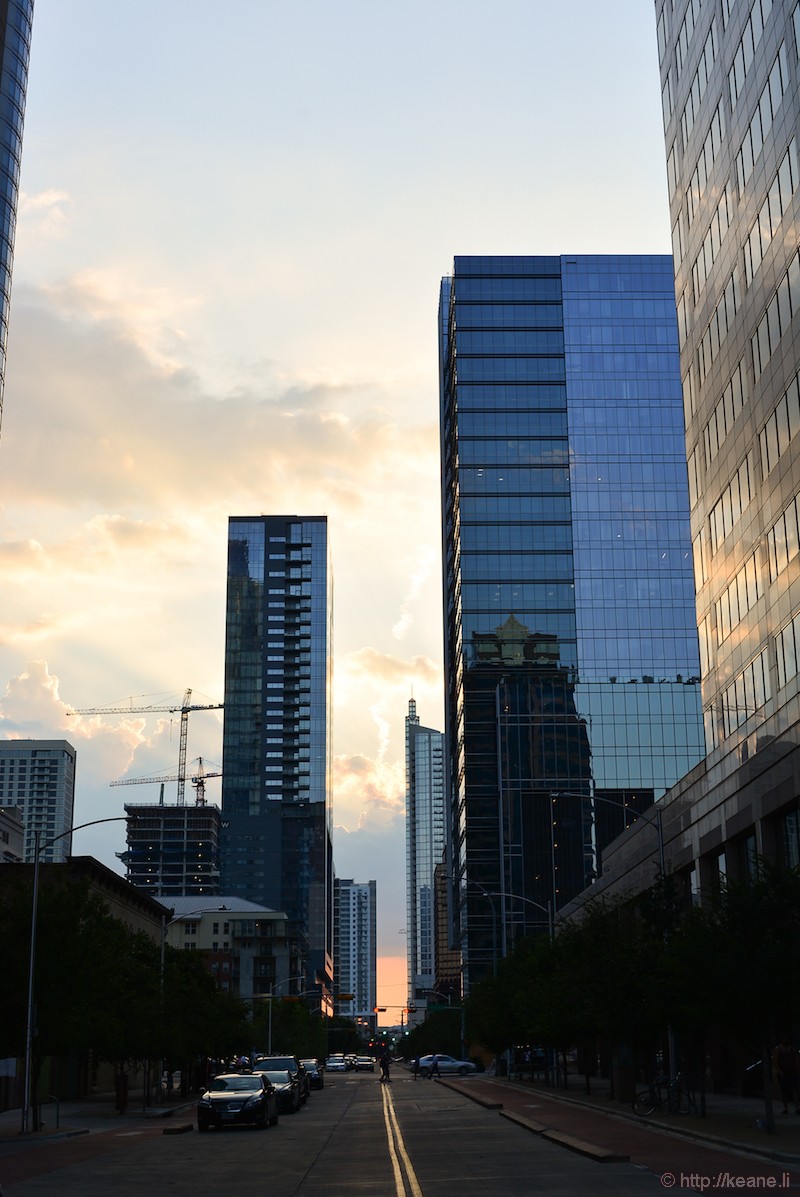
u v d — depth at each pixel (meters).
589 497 169.50
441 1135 36.34
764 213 57.09
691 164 71.38
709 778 58.47
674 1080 40.56
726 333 63.75
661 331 175.12
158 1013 57.22
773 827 49.84
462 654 165.62
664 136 78.75
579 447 171.12
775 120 55.44
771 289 55.97
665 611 165.25
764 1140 28.36
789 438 53.22
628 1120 39.22
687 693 161.88
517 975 78.88
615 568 167.12
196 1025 69.25
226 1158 30.86
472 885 161.38
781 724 48.22
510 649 164.50
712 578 66.88
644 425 172.00
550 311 175.88
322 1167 27.55
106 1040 53.59
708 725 67.31
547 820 156.62
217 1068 84.88
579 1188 21.34
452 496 185.25
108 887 91.50
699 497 69.94
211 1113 41.53
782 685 53.69
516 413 172.62
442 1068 115.94
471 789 163.62
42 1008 42.47
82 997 43.91
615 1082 51.41
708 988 31.42
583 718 160.62
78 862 84.31
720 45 64.81
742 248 60.72
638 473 170.50
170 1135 40.47
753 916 31.81
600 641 164.38
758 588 57.78
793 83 53.03
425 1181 23.59
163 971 69.75
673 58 76.06
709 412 67.44
